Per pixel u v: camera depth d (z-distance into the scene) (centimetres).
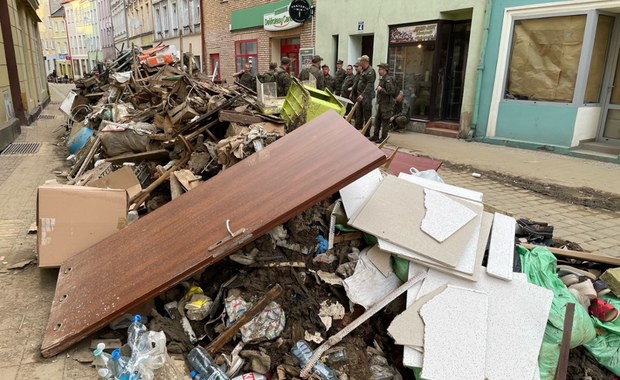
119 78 935
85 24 5538
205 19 2202
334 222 328
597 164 762
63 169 673
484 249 290
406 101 1187
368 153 293
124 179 446
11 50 1127
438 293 267
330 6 1345
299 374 245
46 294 301
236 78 1193
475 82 980
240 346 255
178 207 321
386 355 273
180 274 256
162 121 567
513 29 891
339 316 282
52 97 2394
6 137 859
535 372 239
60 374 226
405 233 294
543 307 259
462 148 916
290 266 293
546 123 862
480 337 247
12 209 479
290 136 362
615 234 466
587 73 796
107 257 296
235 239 263
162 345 219
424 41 1095
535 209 544
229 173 338
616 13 785
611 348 271
